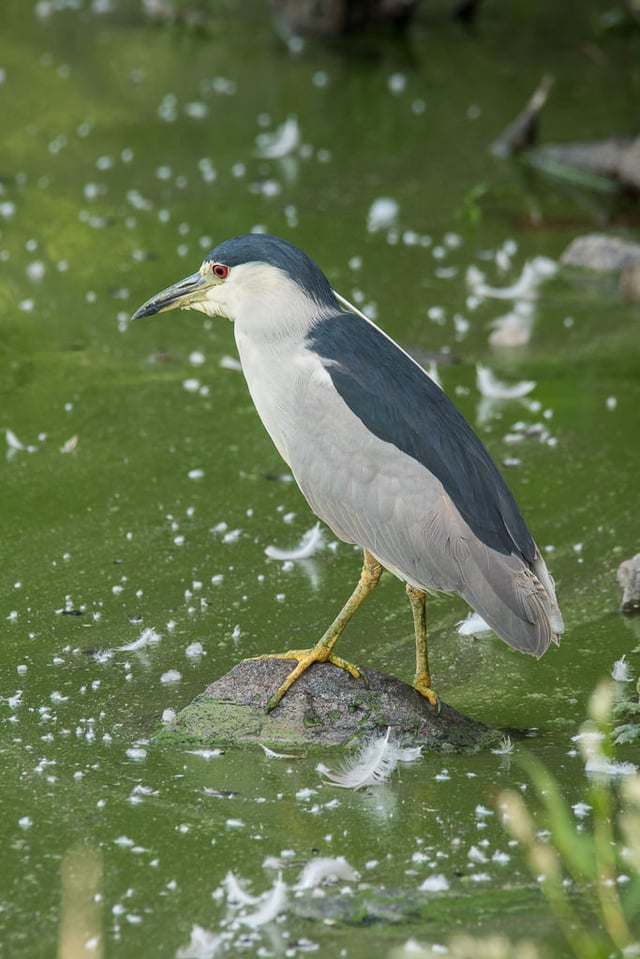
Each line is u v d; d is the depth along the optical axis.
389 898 6.74
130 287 15.34
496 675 9.13
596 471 11.80
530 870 6.97
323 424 8.23
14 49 23.73
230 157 19.33
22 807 7.51
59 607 9.76
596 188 18.91
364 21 25.20
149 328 14.60
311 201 17.95
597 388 13.37
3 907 6.70
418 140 20.30
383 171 19.09
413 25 25.95
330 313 8.57
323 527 10.97
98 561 10.37
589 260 16.23
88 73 22.67
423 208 17.86
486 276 15.90
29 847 7.16
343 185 18.56
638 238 17.11
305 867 6.93
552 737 8.36
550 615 7.92
